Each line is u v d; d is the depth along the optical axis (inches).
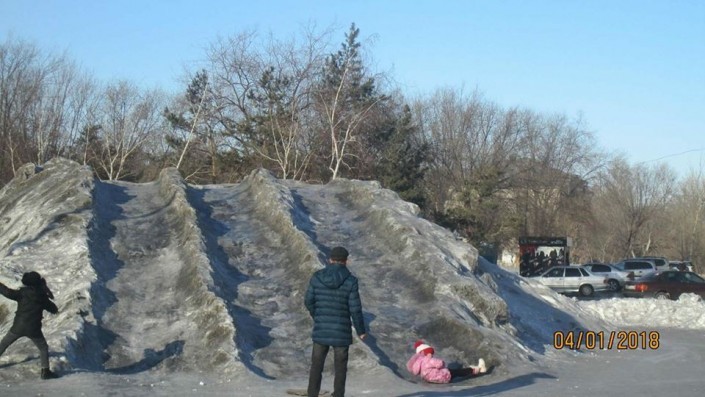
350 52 1860.2
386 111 1939.0
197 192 827.4
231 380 449.4
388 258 672.4
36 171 861.8
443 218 2025.1
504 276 836.6
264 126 1673.2
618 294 1674.5
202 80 1804.9
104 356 480.4
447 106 2501.2
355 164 1716.3
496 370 514.3
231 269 627.8
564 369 546.6
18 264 570.3
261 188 793.6
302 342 525.0
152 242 656.4
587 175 2623.0
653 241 2938.0
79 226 636.1
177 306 546.3
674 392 444.1
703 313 948.6
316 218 761.6
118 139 1859.0
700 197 2874.0
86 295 528.7
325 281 370.0
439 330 554.9
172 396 404.5
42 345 425.4
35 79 1813.5
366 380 462.9
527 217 2495.1
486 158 2459.4
